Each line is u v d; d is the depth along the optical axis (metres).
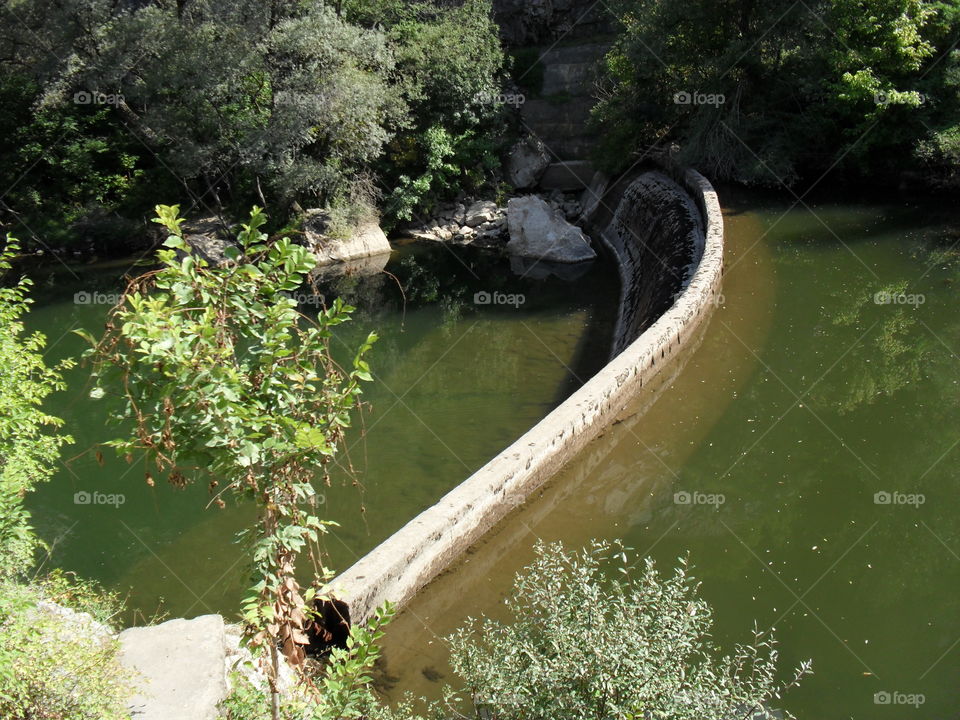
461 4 24.86
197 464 3.01
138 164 22.12
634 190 20.50
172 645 4.26
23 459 5.38
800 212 17.30
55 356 14.43
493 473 7.34
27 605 3.69
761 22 19.23
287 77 19.03
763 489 8.09
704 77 20.00
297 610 3.31
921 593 6.55
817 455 8.68
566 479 8.25
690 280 12.41
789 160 19.08
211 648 4.25
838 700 5.44
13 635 3.47
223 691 3.99
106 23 19.19
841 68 18.47
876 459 8.55
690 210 16.61
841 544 7.20
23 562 4.75
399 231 23.09
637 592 4.29
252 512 8.84
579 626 4.05
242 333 3.19
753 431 9.16
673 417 9.56
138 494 9.44
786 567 6.90
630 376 9.55
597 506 7.85
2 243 20.28
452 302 17.39
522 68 26.75
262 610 3.14
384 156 23.19
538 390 12.52
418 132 23.08
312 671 4.59
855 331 11.61
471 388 12.65
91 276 18.98
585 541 7.27
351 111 19.06
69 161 21.08
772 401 9.81
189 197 21.64
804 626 6.18
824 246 15.23
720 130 19.38
